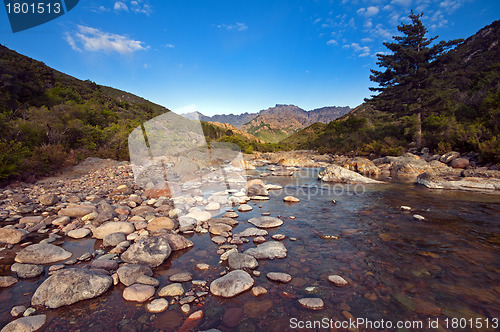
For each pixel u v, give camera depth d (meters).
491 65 27.59
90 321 2.02
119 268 2.76
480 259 3.19
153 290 2.45
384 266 3.03
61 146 13.15
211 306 2.24
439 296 2.38
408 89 31.53
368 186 9.18
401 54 32.78
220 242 3.77
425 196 7.18
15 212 5.08
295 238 4.02
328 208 5.98
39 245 3.25
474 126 16.22
